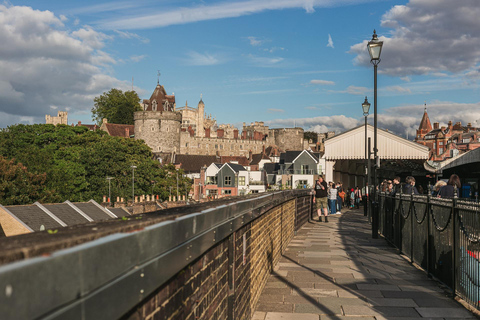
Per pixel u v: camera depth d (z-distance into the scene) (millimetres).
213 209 3305
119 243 1592
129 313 1774
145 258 1866
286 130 159375
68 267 1250
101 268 1452
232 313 4168
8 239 1377
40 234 1526
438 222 7516
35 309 1095
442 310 5973
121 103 123500
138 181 60406
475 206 5613
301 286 7328
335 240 13086
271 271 8336
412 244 9445
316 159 79875
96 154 57969
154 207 46562
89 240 1492
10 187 41656
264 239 7195
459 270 6359
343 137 33219
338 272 8430
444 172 16531
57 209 33375
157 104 122062
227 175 85812
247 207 5000
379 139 32562
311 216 21391
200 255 3016
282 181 79438
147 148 69438
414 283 7547
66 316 1228
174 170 75500
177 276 2504
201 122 162250
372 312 5918
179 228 2387
